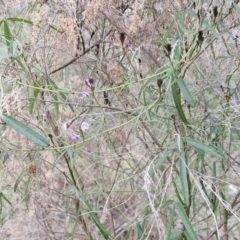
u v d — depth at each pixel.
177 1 0.56
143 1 0.51
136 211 0.67
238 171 0.70
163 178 0.63
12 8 0.63
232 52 0.59
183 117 0.50
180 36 0.52
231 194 0.77
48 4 0.57
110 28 0.60
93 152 0.65
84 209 0.64
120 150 0.69
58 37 0.55
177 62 0.49
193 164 0.62
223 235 0.67
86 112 0.60
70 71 0.65
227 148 0.69
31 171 0.59
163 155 0.50
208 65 0.59
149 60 0.60
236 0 0.57
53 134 0.56
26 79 0.54
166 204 0.52
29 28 0.62
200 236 0.77
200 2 0.54
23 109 0.59
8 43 0.55
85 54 0.59
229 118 0.56
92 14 0.52
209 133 0.60
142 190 0.61
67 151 0.56
